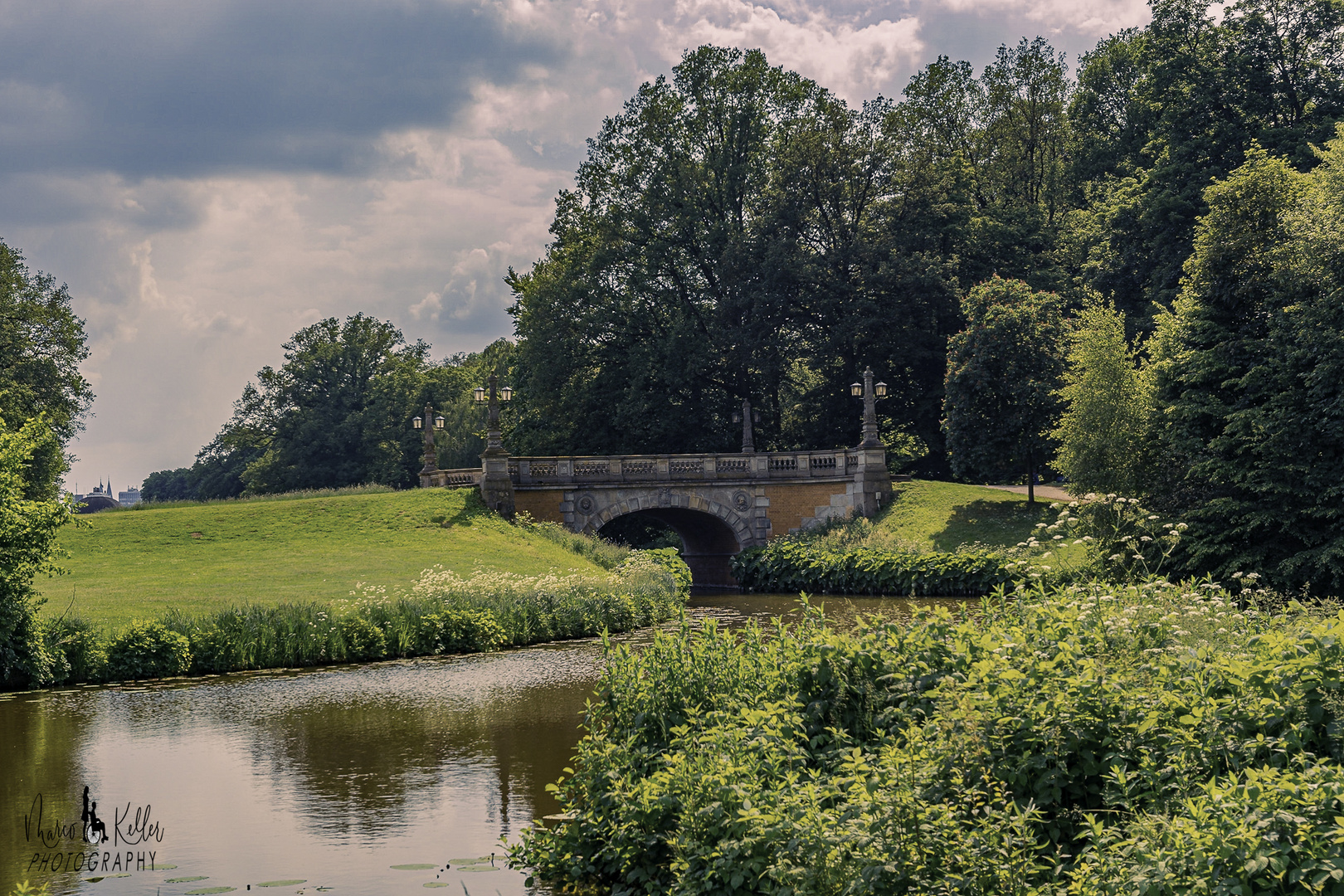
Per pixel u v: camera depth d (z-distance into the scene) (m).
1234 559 27.25
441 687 18.86
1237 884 5.71
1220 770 7.56
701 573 53.91
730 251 51.84
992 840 6.82
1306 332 26.81
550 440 58.31
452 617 23.97
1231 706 7.84
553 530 41.47
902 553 37.09
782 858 7.14
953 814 7.20
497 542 38.03
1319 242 27.00
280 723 15.92
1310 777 6.53
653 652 11.59
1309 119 46.28
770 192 53.91
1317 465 26.84
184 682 19.78
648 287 54.25
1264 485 26.98
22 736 15.16
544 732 15.03
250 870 9.42
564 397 56.22
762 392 56.22
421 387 86.19
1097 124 60.06
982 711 8.45
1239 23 47.28
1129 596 11.87
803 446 57.12
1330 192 28.25
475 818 10.98
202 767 13.23
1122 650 9.88
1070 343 42.25
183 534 35.84
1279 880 5.74
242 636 21.59
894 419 55.47
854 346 52.94
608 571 36.50
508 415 64.88
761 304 51.28
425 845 10.14
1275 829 5.97
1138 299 49.06
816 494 46.34
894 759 8.01
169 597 25.56
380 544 36.12
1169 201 44.62
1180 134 46.81
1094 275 51.00
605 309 54.59
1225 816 6.13
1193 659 9.02
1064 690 8.42
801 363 62.81
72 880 9.17
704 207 55.19
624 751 9.90
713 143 56.09
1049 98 64.25
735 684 10.82
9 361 52.41
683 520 51.00
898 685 9.89
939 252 52.62
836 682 10.24
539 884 9.02
